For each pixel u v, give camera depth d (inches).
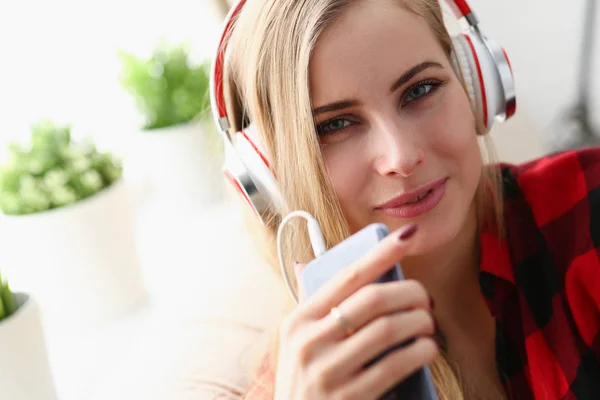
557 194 33.4
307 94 25.0
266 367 31.0
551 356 30.8
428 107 26.2
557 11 58.7
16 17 50.4
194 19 57.0
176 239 49.7
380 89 24.7
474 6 60.9
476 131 29.6
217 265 41.3
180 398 30.4
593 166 33.4
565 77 60.4
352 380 18.3
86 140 43.2
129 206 43.2
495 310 32.2
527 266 32.5
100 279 41.5
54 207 39.6
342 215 27.1
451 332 32.0
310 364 18.5
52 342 41.4
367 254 18.5
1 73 50.5
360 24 24.5
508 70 28.9
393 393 19.6
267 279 37.4
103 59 53.8
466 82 28.6
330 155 26.4
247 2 29.1
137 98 50.4
